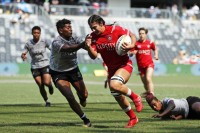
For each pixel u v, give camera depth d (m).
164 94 60.72
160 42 122.75
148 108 40.72
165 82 86.00
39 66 43.72
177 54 120.50
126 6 133.75
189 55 121.44
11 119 33.06
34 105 44.59
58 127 28.28
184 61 114.44
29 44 44.03
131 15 126.81
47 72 43.59
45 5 121.75
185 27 128.75
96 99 52.53
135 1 150.62
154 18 128.00
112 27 27.88
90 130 26.91
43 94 43.78
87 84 79.12
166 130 26.72
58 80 29.95
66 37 29.42
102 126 28.69
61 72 30.19
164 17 129.25
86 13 123.81
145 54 48.41
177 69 111.12
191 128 27.48
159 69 109.88
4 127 28.36
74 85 30.94
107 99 52.56
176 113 31.02
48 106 43.47
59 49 28.95
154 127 27.94
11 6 118.75
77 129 27.34
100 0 141.50
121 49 27.59
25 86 72.44
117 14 125.81
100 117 34.09
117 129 27.23
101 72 105.12
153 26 126.62
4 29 114.75
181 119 31.22
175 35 125.50
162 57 118.69
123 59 28.17
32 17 119.69
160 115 30.62
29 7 120.00
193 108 30.83
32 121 31.78
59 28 29.36
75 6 124.38
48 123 30.52
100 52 28.23
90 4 136.00
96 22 27.67
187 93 62.66
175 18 129.75
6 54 108.75
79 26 121.00
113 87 27.56
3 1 125.00
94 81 87.00
